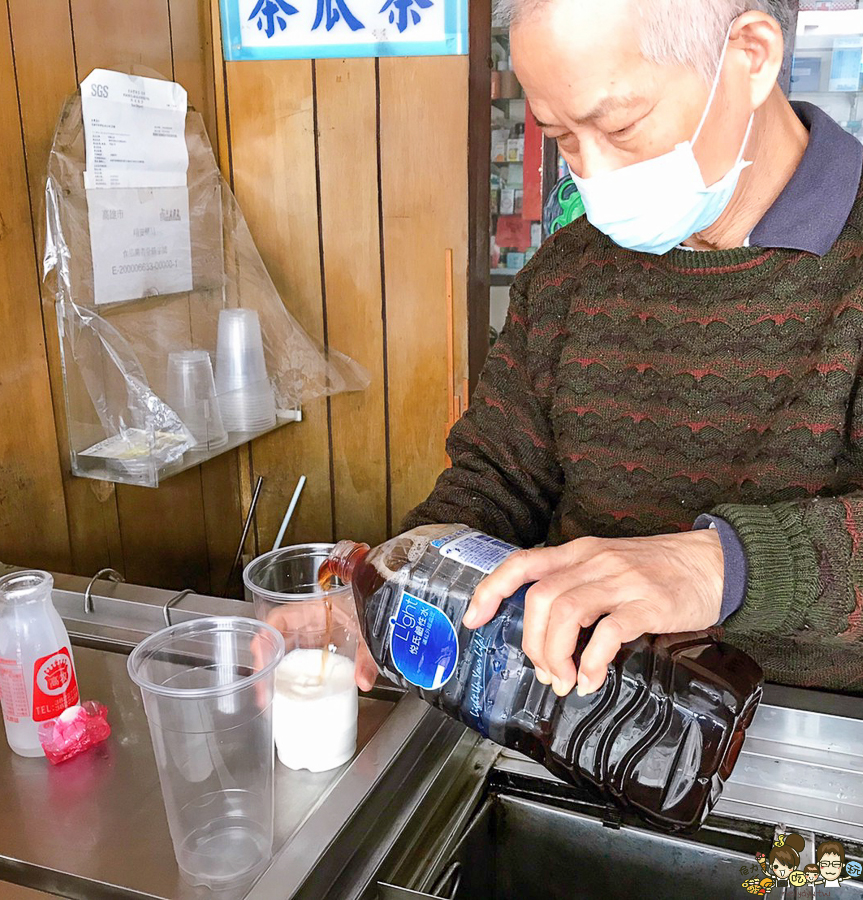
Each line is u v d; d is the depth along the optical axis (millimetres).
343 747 854
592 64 759
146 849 765
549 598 638
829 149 935
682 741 695
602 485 1093
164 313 1883
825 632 703
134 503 1912
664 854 828
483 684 766
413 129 2016
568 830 858
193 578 2168
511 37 797
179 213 1906
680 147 825
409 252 2100
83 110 1635
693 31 763
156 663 791
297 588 973
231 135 2131
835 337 906
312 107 2064
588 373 1088
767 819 812
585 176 884
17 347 1550
